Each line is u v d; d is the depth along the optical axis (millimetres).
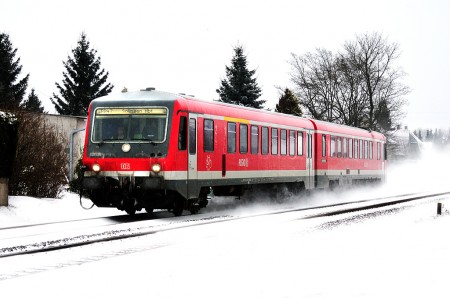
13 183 19203
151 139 16453
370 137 34031
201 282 7691
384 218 16500
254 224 14766
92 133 17047
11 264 9070
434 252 10078
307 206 23094
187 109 16969
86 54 63438
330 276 8016
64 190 23641
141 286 7469
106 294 7047
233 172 19406
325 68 58344
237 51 60875
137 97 17016
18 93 56812
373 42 56375
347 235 12562
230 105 19625
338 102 57875
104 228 13727
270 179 21922
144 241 11562
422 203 23281
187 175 16891
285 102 58875
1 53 56719
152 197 16750
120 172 16562
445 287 7262
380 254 9891
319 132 26516
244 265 8914
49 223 14930
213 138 18312
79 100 63062
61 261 9320
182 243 11297
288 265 8891
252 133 20734
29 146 19812
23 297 6898
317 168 26266
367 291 7059
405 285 7391
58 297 6906
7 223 15438
